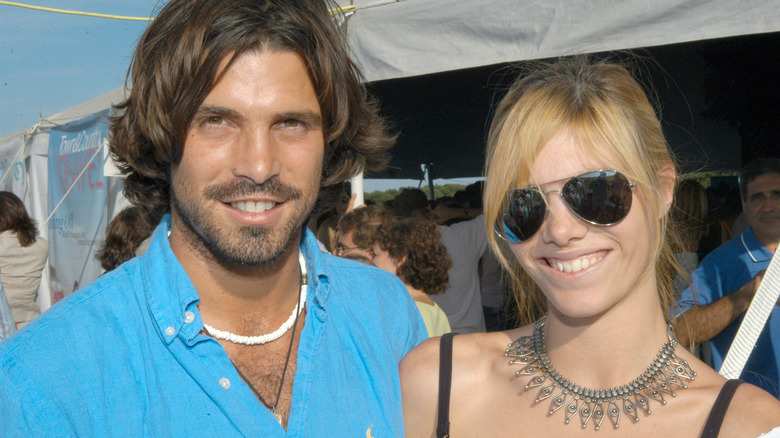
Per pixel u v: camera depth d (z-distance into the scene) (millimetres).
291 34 1271
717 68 5516
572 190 1209
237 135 1268
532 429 1298
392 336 1674
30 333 1165
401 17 3557
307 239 1557
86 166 5863
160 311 1277
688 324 1727
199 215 1278
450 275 4121
